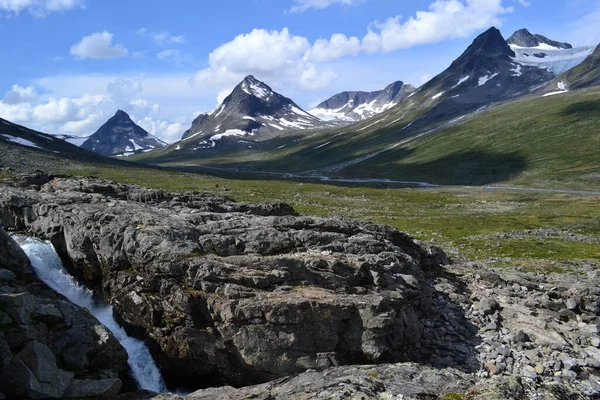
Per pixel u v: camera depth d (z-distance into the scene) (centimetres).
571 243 8119
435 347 3219
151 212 3794
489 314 3662
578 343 3325
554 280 4772
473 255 6881
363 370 2517
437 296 3844
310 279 3192
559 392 2427
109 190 4541
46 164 14875
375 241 3862
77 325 2759
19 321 2486
